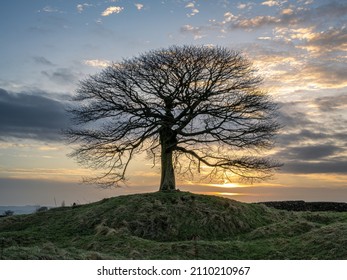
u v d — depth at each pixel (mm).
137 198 27109
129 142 30172
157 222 24312
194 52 28906
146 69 29188
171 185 29656
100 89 30328
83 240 21828
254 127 29453
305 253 17578
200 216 25078
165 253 18609
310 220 26719
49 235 23578
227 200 27859
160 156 31109
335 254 16688
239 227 24734
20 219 28312
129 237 21344
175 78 29344
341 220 26188
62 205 31266
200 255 18391
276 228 22875
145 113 29531
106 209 26234
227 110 29250
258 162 28969
